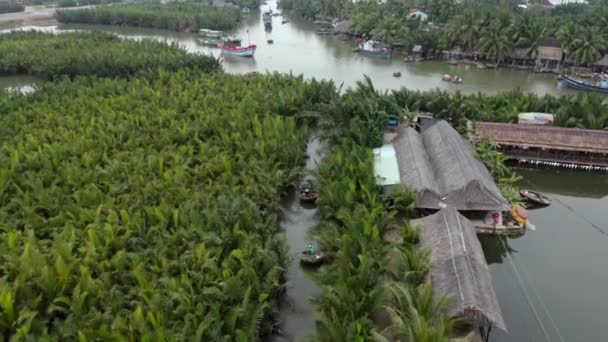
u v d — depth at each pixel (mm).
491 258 31750
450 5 99312
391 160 37719
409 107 49938
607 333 24547
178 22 112125
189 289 22562
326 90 52469
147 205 30203
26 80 69312
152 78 60625
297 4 138625
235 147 39156
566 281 28547
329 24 119750
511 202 34625
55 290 22500
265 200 31781
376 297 22344
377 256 25469
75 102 49750
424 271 24312
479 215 33344
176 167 34219
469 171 33500
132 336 19781
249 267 23688
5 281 22812
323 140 43250
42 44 77000
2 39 82312
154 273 24250
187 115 46469
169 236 26344
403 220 30938
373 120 43156
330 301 22672
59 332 20609
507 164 42469
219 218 27625
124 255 24516
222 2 148125
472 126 42844
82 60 65062
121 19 117375
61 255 24016
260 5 161750
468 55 83000
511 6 113125
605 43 71875
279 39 105875
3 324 20672
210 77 59188
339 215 29422
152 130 42125
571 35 72562
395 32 88250
